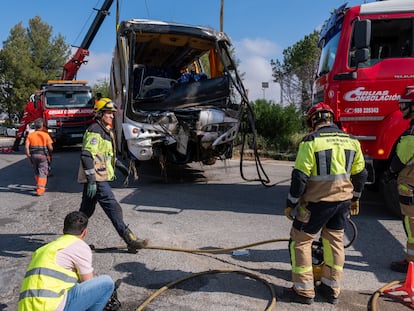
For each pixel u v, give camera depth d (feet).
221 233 17.94
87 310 9.52
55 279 8.87
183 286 12.76
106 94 81.25
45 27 154.71
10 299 12.20
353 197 12.41
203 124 26.43
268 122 51.93
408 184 13.38
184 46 30.86
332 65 19.94
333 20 20.90
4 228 19.13
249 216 20.71
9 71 143.13
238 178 31.78
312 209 11.33
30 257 15.48
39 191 26.68
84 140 15.01
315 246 13.38
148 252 15.57
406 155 13.24
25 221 20.30
